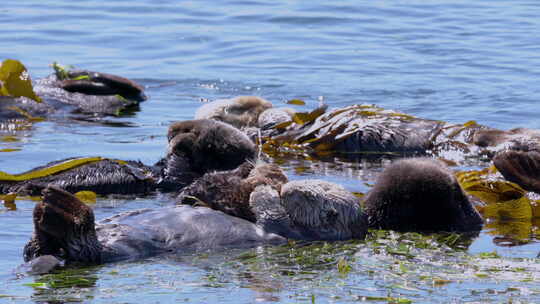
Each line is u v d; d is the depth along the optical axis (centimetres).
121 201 2120
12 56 4381
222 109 3011
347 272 1485
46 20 5322
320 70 4206
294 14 5547
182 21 5350
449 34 5050
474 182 2166
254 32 5084
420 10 5794
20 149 2678
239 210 1711
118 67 4284
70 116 3309
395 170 1833
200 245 1592
